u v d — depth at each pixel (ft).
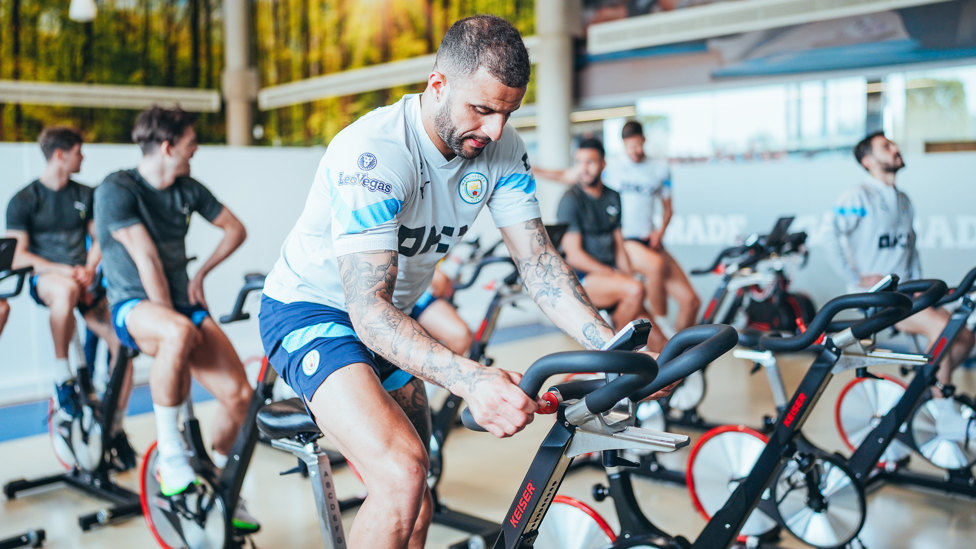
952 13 19.98
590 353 3.41
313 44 41.98
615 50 25.36
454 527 9.04
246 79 43.52
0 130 42.27
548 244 5.28
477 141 4.34
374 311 4.20
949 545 8.46
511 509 4.31
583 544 6.52
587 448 4.03
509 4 31.86
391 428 4.56
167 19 46.29
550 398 3.92
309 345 4.95
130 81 45.98
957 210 17.63
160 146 8.50
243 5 43.09
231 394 8.56
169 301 8.34
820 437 12.21
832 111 22.57
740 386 15.62
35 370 15.58
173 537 8.08
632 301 11.12
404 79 36.81
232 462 7.44
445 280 11.09
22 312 15.35
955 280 17.76
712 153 24.79
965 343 10.75
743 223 20.47
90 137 44.21
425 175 4.73
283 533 9.07
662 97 25.35
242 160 18.12
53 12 43.86
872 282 11.31
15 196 11.12
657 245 14.51
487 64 4.00
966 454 9.89
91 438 10.27
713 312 12.05
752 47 23.03
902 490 10.18
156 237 8.71
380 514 4.46
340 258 4.39
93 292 11.21
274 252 18.72
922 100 21.22
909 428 10.25
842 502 7.82
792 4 22.13
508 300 9.92
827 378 5.99
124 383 10.70
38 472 11.32
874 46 21.17
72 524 9.51
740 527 6.06
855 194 11.44
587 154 11.86
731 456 8.38
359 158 4.38
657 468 10.66
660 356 4.02
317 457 5.81
